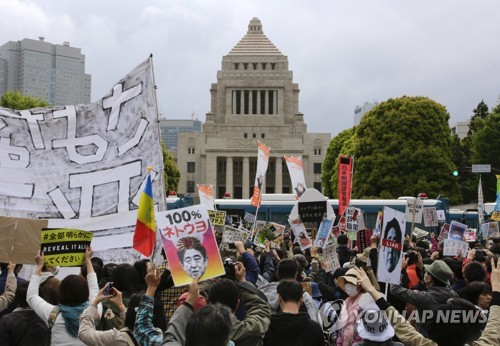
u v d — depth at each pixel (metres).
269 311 7.47
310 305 8.80
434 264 9.32
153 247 8.78
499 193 28.11
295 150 128.25
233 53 141.88
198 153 130.50
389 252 8.90
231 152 128.12
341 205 26.61
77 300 7.32
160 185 13.98
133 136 14.03
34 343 7.50
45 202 13.55
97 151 13.93
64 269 12.30
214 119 138.25
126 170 13.91
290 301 7.39
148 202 8.78
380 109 71.94
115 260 13.56
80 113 13.96
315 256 13.05
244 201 40.03
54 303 8.28
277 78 137.00
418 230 24.91
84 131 13.95
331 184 91.88
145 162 13.99
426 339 6.70
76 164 13.80
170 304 8.91
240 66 140.12
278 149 128.38
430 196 68.50
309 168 130.38
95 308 6.84
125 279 8.66
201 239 7.36
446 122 71.12
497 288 6.30
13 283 8.77
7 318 7.56
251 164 133.12
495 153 67.38
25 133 13.67
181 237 7.36
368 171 71.31
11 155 13.56
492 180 69.12
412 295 8.65
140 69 14.16
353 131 91.12
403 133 69.81
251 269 9.63
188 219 7.41
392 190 69.75
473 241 24.05
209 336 4.80
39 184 13.60
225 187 131.88
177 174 96.12
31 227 9.41
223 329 4.85
